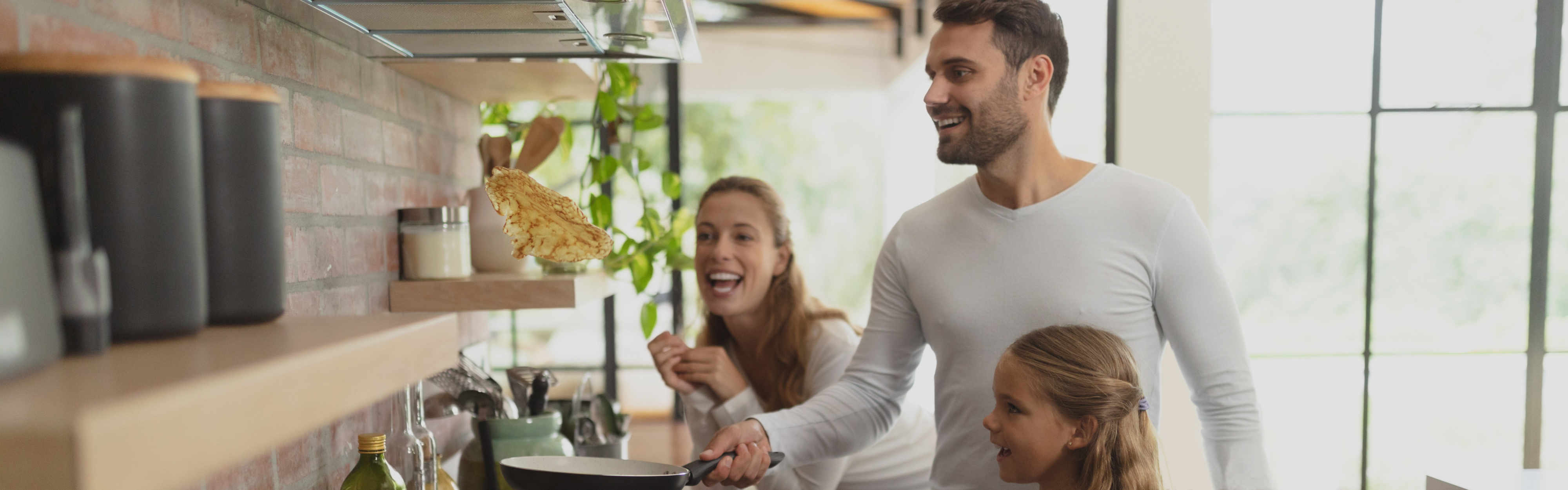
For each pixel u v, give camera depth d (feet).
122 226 1.57
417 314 2.37
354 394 1.74
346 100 3.86
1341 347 8.45
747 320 5.86
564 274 4.89
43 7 2.08
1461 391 8.08
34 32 2.05
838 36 17.02
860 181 38.09
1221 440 4.09
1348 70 8.30
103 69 1.52
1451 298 8.11
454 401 4.77
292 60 3.36
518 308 4.28
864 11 15.74
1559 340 7.82
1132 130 7.28
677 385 5.38
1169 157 7.28
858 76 17.12
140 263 1.61
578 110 8.73
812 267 38.17
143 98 1.59
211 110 1.97
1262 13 8.51
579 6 3.26
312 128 3.51
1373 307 8.29
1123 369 3.85
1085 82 9.62
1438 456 8.11
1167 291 4.11
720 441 4.16
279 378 1.46
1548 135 7.74
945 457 4.45
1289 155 8.50
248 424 1.37
